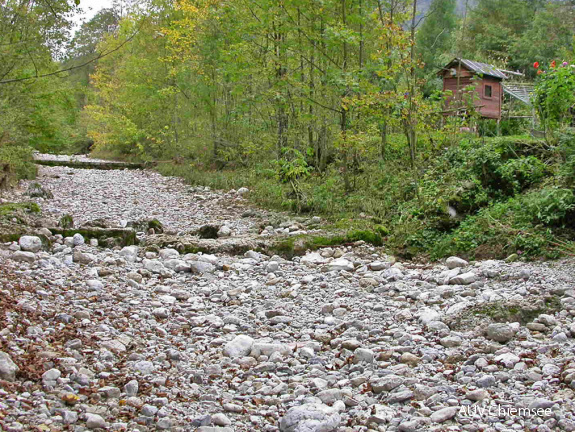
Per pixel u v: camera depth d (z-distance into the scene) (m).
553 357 4.41
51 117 18.61
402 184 11.12
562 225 7.64
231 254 8.43
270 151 16.61
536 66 10.06
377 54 10.55
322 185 12.50
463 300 5.93
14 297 5.36
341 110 12.57
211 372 4.30
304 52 13.46
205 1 16.62
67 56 12.75
